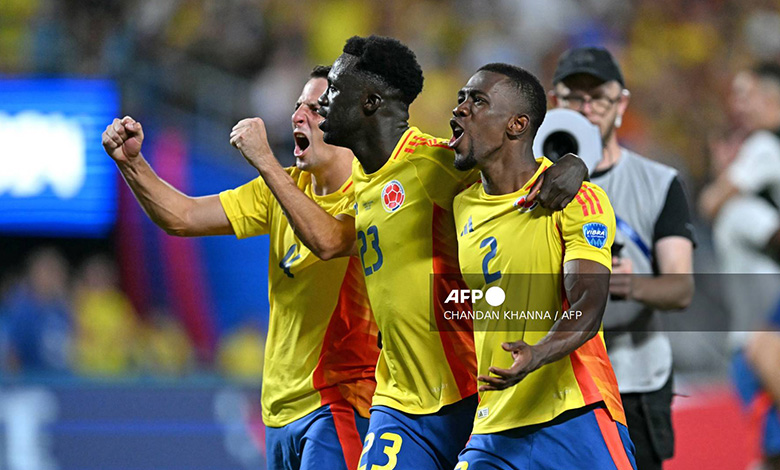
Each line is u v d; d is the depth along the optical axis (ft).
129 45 144.15
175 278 126.11
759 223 66.85
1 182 128.88
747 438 81.15
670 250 53.06
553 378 39.42
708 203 71.36
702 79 169.48
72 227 127.95
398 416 44.34
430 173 43.29
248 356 121.90
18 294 117.39
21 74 135.23
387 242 43.70
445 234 43.60
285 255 48.98
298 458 49.78
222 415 87.97
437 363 43.73
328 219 44.62
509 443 40.14
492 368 35.19
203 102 143.23
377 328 48.85
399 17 160.35
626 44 169.48
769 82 69.05
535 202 39.34
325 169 48.32
